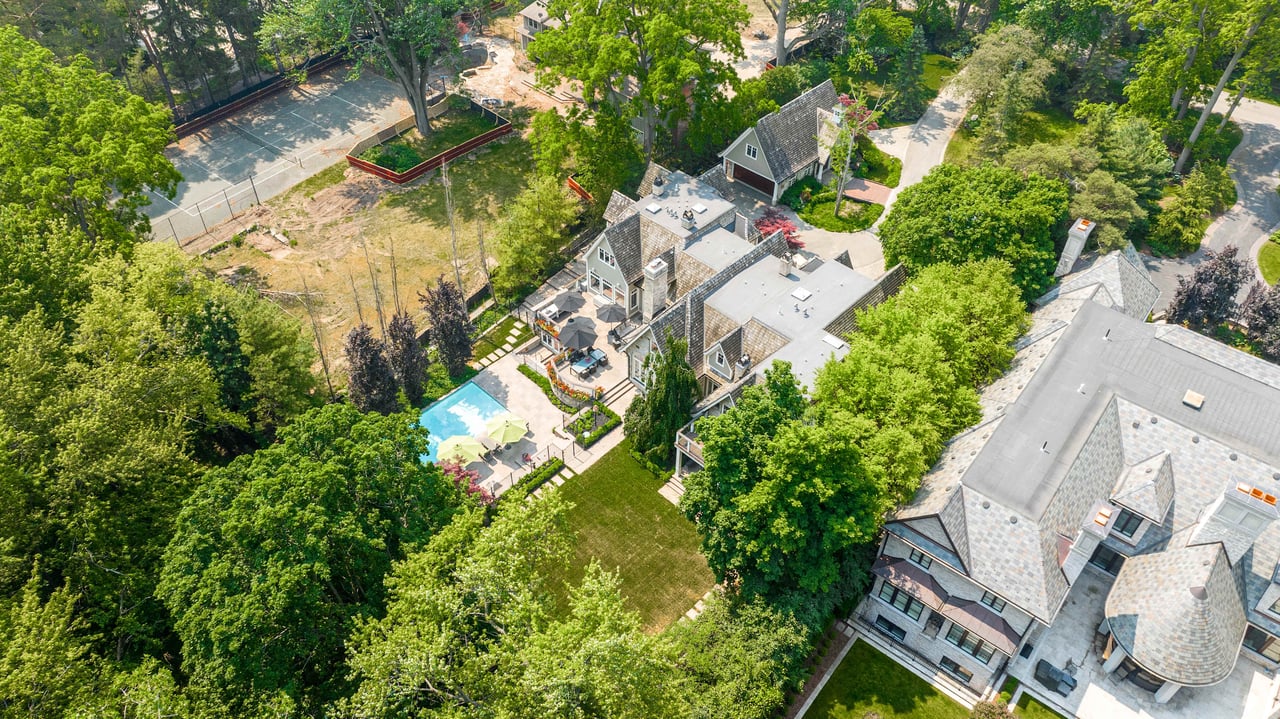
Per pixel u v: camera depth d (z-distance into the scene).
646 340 68.38
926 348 55.97
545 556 48.31
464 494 54.53
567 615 55.62
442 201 93.75
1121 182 78.00
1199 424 54.19
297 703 41.44
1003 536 48.69
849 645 54.19
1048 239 69.94
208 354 62.19
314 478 43.53
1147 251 82.81
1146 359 57.88
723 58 117.31
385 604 45.72
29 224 63.53
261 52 115.88
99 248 65.00
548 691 37.44
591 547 59.97
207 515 44.41
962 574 48.59
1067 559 48.81
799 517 48.47
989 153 90.88
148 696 38.09
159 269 63.38
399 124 103.56
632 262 77.00
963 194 70.81
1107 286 66.31
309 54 115.38
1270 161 94.38
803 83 105.00
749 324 66.44
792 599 49.88
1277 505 50.38
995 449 52.38
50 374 54.16
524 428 66.00
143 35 106.75
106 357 56.50
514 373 73.75
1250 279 74.81
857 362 56.00
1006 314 62.22
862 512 48.81
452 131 104.56
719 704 45.72
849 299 68.38
